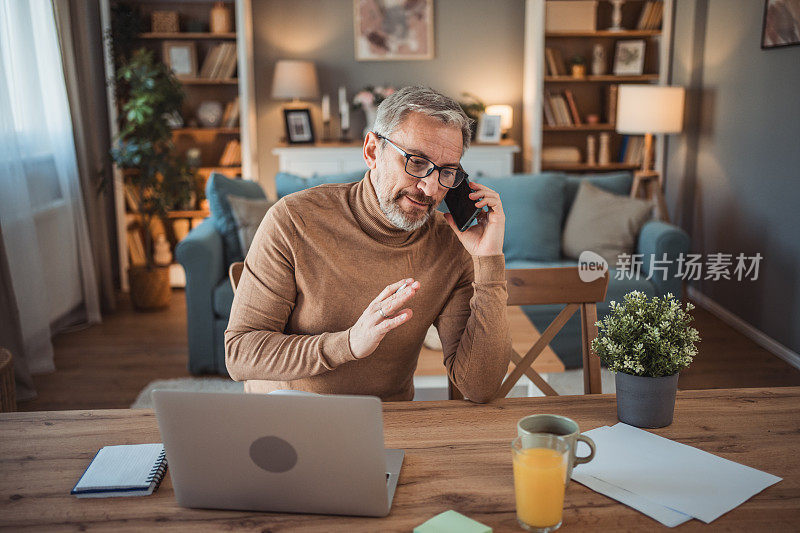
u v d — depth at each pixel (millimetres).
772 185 3836
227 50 5188
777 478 1045
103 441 1192
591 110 5680
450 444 1166
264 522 952
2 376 2299
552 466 894
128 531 930
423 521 943
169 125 4730
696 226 4902
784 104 3707
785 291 3695
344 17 5535
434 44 5609
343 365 1414
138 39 5188
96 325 4355
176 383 3340
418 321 1459
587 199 3941
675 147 5168
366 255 1433
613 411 1303
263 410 906
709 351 3812
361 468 921
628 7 5465
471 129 1350
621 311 1247
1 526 937
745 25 4152
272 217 1443
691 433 1201
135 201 5109
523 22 5586
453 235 1498
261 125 5637
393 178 1325
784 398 1355
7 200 3336
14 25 3645
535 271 1626
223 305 3352
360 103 5391
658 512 955
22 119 3670
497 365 1357
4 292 3061
